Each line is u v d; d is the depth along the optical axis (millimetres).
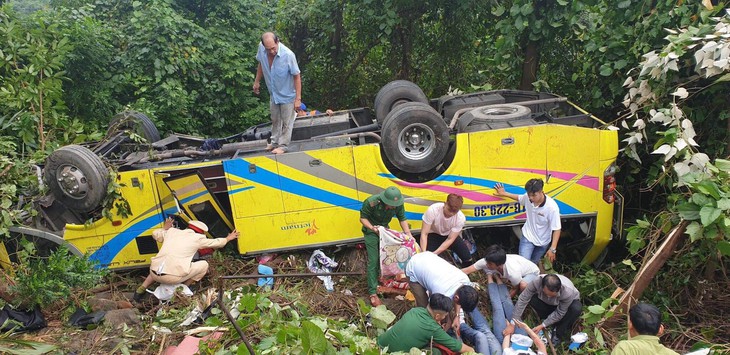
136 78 8727
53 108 7500
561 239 6617
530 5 7078
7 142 6676
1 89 7059
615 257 6734
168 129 8727
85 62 8344
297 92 6148
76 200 5863
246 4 10125
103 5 9852
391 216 5711
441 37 9836
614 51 6828
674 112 5312
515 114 6152
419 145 5797
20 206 6488
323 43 10781
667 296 5773
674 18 6242
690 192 5266
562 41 7805
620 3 6613
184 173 5820
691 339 5219
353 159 5836
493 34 9484
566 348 5352
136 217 6090
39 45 7352
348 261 6234
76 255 5883
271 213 5941
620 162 6926
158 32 8750
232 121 9648
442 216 5703
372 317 4797
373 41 10234
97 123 8422
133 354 4996
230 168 5809
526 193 5871
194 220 6086
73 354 4938
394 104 6941
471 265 5797
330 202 5938
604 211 6035
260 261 6180
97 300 5762
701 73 5578
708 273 5645
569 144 5875
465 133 5816
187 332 5105
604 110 7461
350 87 11312
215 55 9219
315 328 3920
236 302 5445
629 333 4156
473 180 5922
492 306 5344
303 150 5914
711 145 6074
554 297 4980
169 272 5645
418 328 4484
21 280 5527
